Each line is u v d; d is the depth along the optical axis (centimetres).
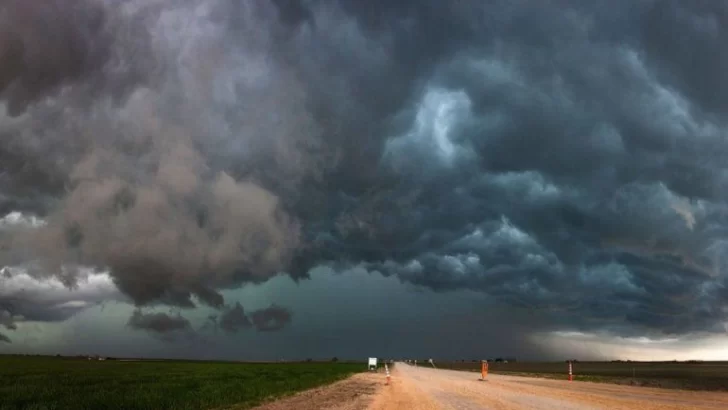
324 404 3048
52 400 2633
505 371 11588
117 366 10475
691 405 2959
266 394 3653
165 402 2606
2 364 9981
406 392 4116
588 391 4228
